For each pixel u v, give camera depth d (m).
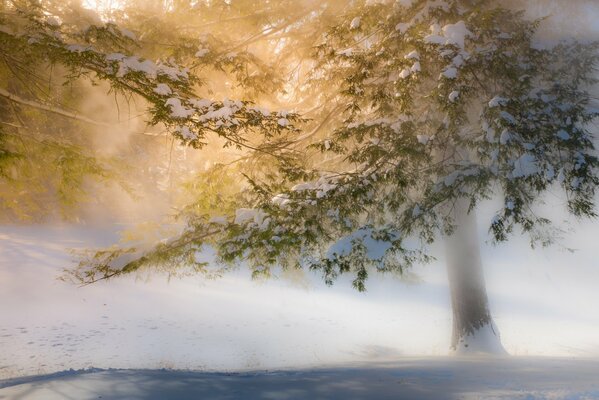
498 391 5.41
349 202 8.68
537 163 7.84
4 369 10.64
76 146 9.28
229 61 9.84
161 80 7.57
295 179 9.41
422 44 7.97
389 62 8.60
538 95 8.06
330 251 8.77
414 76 7.84
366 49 9.23
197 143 7.73
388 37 8.43
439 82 7.71
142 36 9.72
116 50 8.60
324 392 5.85
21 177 9.79
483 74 8.15
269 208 8.78
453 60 7.75
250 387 6.11
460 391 5.61
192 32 10.40
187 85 7.80
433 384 6.21
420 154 8.23
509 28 8.32
